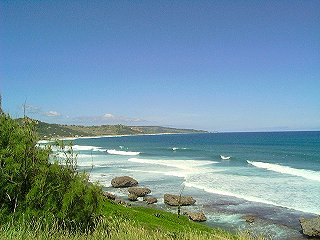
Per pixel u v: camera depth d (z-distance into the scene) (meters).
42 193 10.33
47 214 9.98
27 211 9.84
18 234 8.17
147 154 103.38
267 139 190.50
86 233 10.02
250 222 31.72
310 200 37.84
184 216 33.06
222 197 41.25
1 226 8.94
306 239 27.14
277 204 37.00
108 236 9.83
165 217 30.52
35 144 11.27
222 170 62.47
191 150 119.19
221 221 32.34
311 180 49.34
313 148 111.81
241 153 100.81
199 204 38.81
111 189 48.66
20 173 10.55
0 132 10.91
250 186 46.47
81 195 10.73
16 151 10.62
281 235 28.17
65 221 10.23
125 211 23.59
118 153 107.38
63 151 11.62
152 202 40.25
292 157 84.62
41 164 11.02
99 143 189.62
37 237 8.45
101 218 11.09
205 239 12.28
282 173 57.06
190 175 57.28
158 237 10.91
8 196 10.05
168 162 77.56
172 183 51.00
